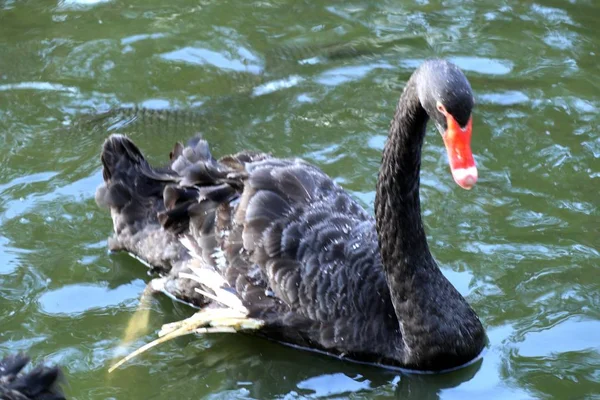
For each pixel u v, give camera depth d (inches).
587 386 308.5
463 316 315.9
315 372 326.0
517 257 363.6
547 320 335.9
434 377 319.0
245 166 349.1
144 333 341.4
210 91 458.0
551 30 505.4
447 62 271.7
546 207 387.9
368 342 319.6
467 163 261.3
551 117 438.9
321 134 428.5
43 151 418.9
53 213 388.5
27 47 492.4
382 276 323.0
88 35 502.6
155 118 436.5
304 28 511.8
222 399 313.1
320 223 328.8
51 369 259.1
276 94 456.4
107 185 373.1
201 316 337.1
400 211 300.5
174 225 358.0
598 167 408.8
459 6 530.9
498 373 316.8
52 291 355.9
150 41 497.4
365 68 477.1
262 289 333.7
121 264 373.7
